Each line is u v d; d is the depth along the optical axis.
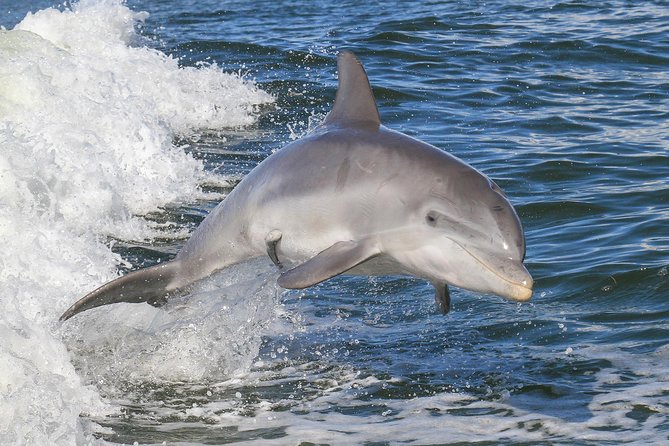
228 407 24.30
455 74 65.00
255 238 23.95
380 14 92.00
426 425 22.94
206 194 43.09
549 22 83.31
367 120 23.27
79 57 57.88
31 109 46.09
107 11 75.31
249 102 59.22
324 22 88.25
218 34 82.88
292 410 24.03
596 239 35.53
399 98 58.72
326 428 22.92
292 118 56.94
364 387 25.34
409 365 26.59
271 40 78.19
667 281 31.08
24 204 37.50
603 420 22.78
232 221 24.53
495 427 22.69
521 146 48.72
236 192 24.61
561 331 28.38
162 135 46.56
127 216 39.72
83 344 27.44
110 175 41.38
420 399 24.50
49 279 31.64
